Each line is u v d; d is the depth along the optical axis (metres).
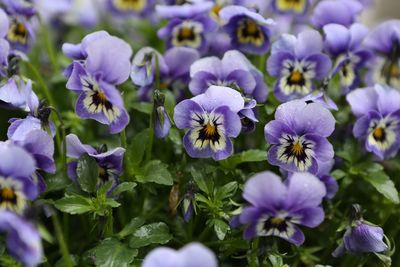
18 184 0.45
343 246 0.50
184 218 0.49
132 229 0.49
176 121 0.49
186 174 0.52
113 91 0.46
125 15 0.68
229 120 0.48
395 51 0.57
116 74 0.48
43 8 0.67
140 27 0.68
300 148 0.48
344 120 0.57
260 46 0.56
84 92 0.49
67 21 0.70
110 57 0.47
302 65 0.53
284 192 0.44
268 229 0.46
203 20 0.58
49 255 0.52
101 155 0.49
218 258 0.50
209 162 0.52
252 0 0.63
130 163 0.51
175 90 0.56
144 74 0.53
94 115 0.49
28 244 0.41
